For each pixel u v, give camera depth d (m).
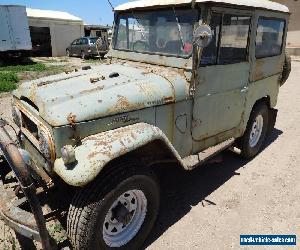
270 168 4.79
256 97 4.65
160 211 3.71
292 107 8.02
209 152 3.87
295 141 5.85
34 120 2.83
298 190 4.18
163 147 3.16
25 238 3.11
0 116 3.53
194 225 3.47
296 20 21.23
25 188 2.34
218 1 3.24
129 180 2.72
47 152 2.61
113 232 2.90
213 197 4.00
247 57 4.14
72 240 2.66
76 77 3.37
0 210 2.80
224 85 3.88
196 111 3.60
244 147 4.83
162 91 3.21
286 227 3.46
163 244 3.19
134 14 3.90
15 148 2.37
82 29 27.84
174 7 3.42
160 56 3.62
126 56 4.08
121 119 2.90
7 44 19.45
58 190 3.18
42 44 26.50
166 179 4.42
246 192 4.12
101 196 2.57
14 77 12.01
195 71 3.35
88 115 2.68
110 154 2.53
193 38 3.02
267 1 4.46
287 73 5.47
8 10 19.09
